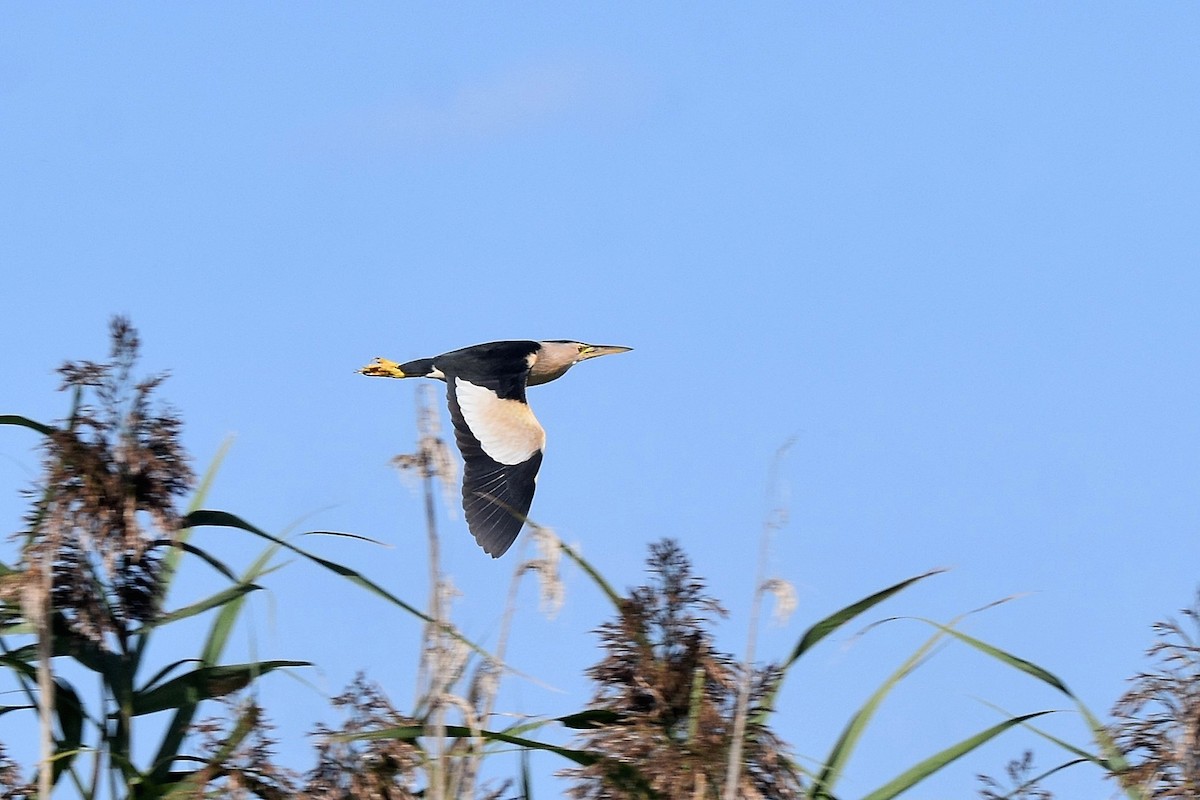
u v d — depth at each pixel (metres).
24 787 10.21
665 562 10.27
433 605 9.37
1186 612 10.37
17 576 10.04
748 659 9.35
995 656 10.66
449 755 9.30
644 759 9.70
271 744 10.14
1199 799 9.97
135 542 10.34
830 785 10.52
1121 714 10.38
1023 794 10.52
